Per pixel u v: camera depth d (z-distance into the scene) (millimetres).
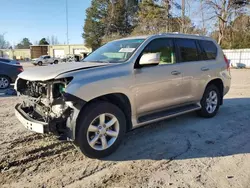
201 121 5305
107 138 3615
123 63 3785
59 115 3225
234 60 25141
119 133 3672
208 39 5566
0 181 2910
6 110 6336
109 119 3598
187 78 4738
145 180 2951
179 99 4660
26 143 4035
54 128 3193
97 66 3619
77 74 3287
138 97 3883
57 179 2979
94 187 2809
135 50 4008
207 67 5242
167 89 4348
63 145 3979
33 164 3348
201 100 5285
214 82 5629
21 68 10586
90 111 3320
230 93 9062
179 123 5156
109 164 3371
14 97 8305
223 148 3893
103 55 4398
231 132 4637
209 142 4141
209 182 2896
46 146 3924
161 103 4297
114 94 3605
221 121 5332
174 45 4641
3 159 3447
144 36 4422
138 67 3895
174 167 3271
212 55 5539
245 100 7715
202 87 5180
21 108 3900
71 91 3104
